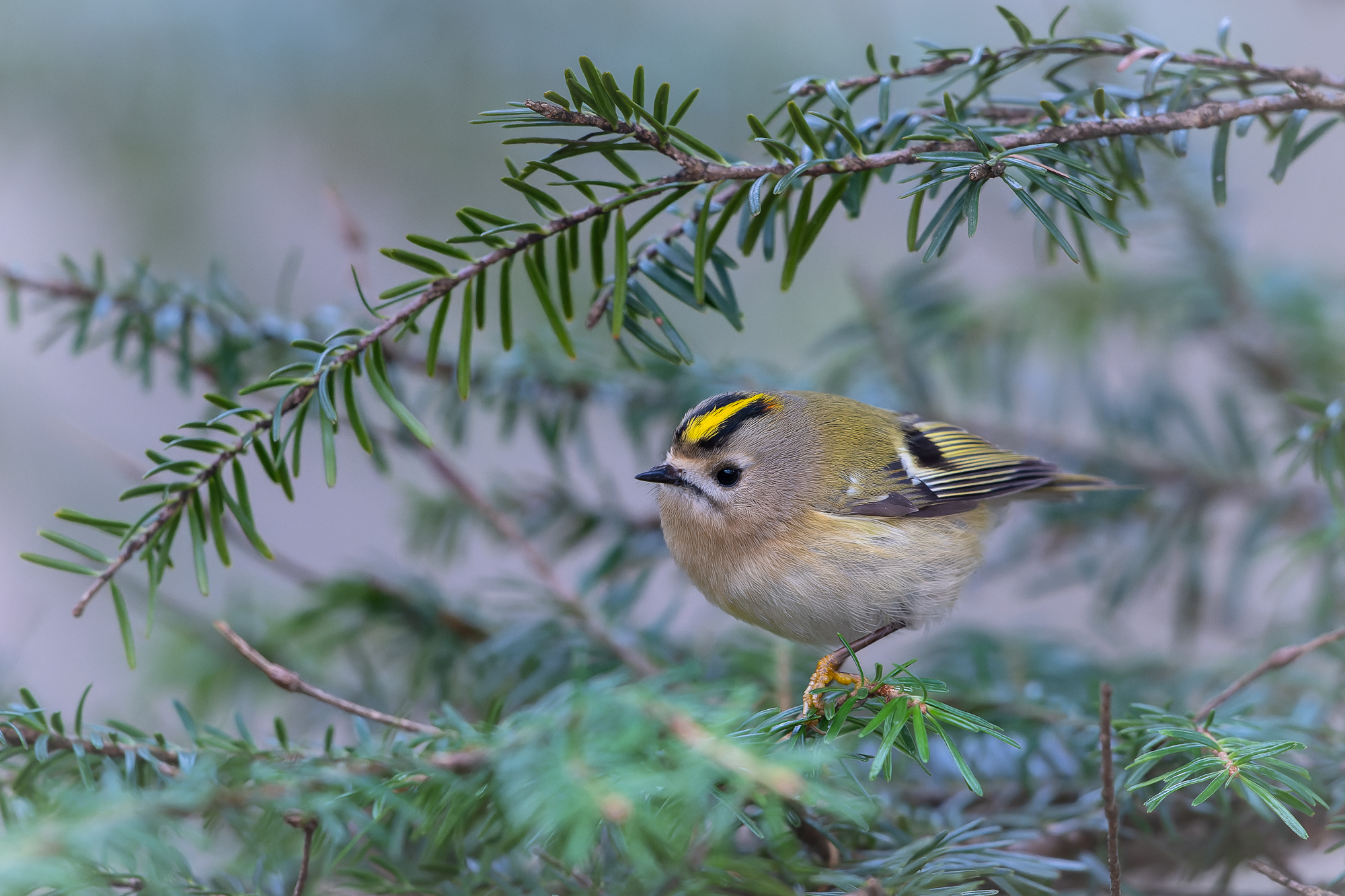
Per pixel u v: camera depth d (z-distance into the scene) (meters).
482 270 4.83
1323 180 11.90
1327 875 7.88
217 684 8.12
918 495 7.47
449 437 8.10
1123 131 4.82
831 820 5.36
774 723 4.96
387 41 10.37
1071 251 4.41
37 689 8.17
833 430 7.57
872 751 6.54
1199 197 9.34
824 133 5.36
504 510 8.62
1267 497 8.98
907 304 9.48
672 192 4.90
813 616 7.24
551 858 4.96
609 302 5.30
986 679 7.15
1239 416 9.14
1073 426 9.66
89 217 10.59
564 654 7.31
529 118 4.63
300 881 4.43
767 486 7.16
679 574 9.01
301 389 4.68
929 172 4.74
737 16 10.48
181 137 10.42
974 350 9.68
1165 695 7.34
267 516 11.69
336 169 10.70
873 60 5.43
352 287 8.06
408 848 5.74
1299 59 11.34
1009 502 8.66
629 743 3.75
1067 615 12.05
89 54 10.13
